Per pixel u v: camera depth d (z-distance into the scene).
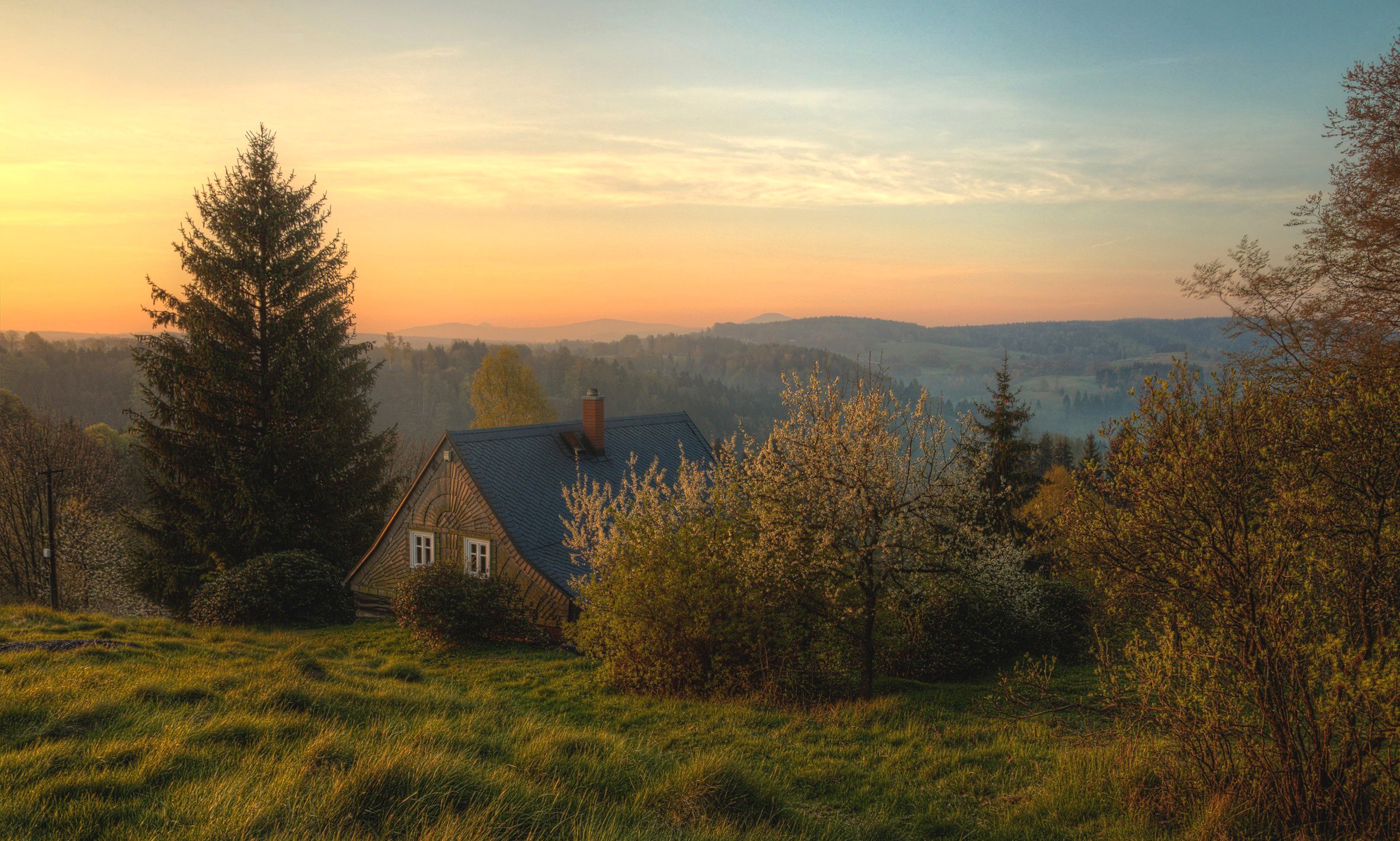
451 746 8.22
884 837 7.28
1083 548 7.87
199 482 25.55
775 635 14.52
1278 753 6.72
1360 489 6.39
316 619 22.31
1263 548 6.63
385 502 29.83
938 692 14.21
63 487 38.28
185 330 26.09
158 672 11.04
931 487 13.01
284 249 27.84
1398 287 14.23
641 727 12.10
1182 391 7.42
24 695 8.40
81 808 5.62
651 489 16.73
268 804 5.73
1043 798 7.81
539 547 22.97
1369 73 14.98
